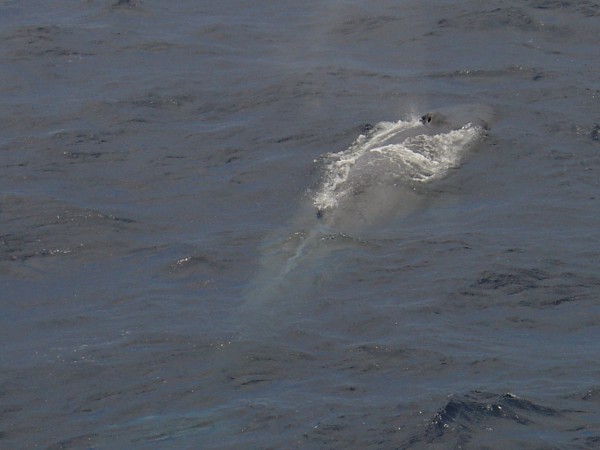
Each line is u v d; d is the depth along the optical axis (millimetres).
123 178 140000
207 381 99875
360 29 188125
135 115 157375
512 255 118438
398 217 128750
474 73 169250
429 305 110250
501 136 146125
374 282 114938
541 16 187625
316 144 147875
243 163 143250
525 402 94750
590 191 132125
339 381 99062
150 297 113875
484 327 106875
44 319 110938
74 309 112500
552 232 123250
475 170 138125
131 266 120312
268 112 158250
